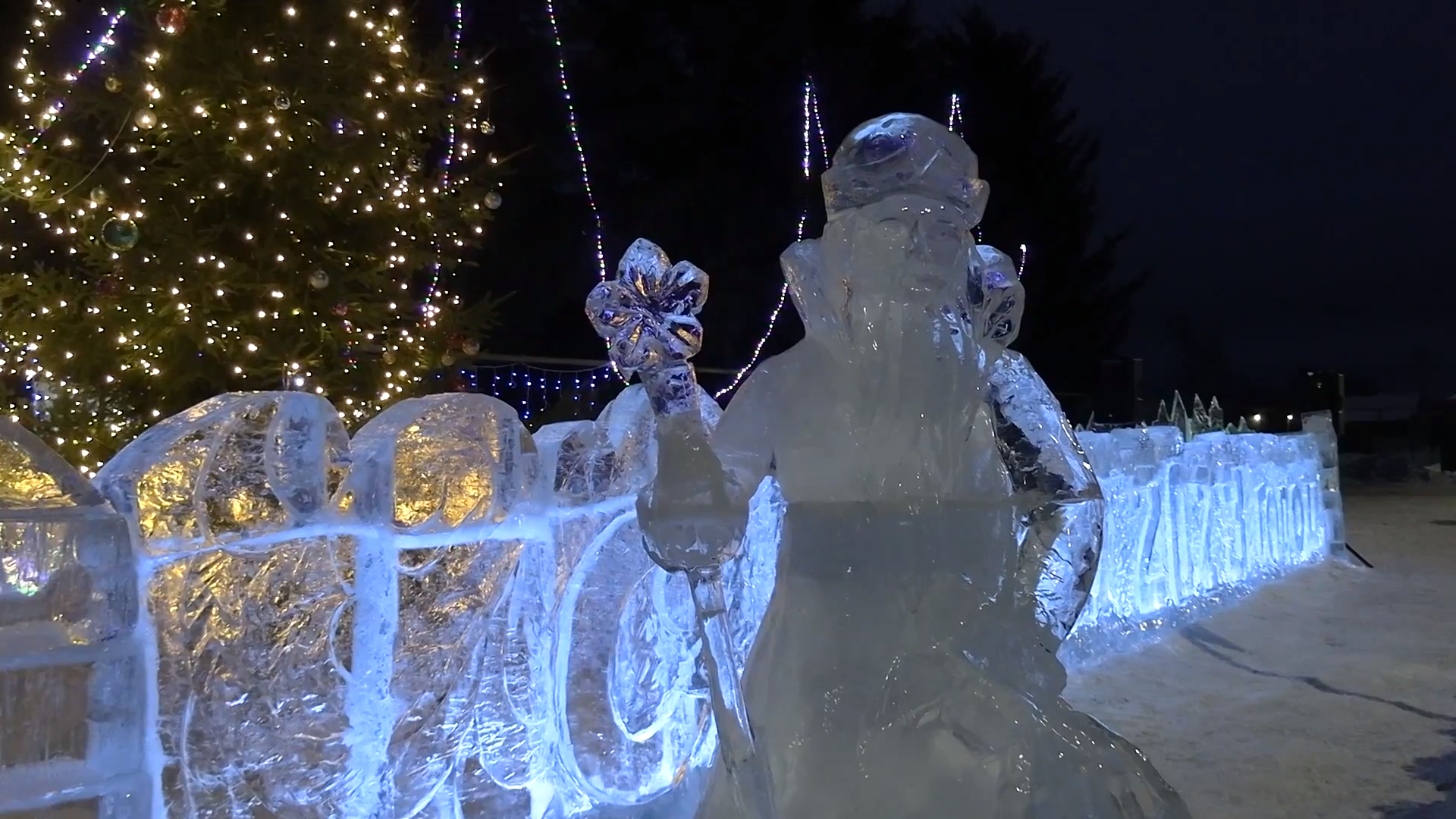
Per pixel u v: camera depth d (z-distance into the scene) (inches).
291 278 270.1
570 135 768.3
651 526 68.2
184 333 249.1
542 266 753.0
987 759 68.8
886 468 75.5
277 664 94.3
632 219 777.6
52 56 273.0
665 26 799.7
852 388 77.0
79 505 80.2
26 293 246.8
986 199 78.8
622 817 129.8
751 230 786.8
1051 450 80.5
